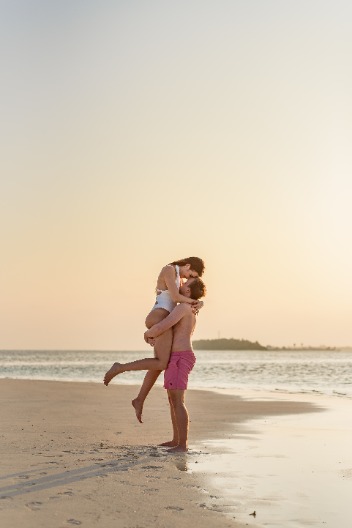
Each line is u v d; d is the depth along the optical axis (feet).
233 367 163.73
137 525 13.44
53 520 13.65
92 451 22.49
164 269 24.59
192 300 24.41
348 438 27.27
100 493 16.11
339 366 174.19
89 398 47.06
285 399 48.83
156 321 24.34
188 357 24.02
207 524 13.70
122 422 31.99
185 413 23.53
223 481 18.04
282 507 15.39
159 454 22.20
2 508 14.53
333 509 15.28
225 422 33.14
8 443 23.98
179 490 16.70
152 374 25.11
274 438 27.20
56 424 30.58
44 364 215.51
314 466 20.65
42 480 17.49
